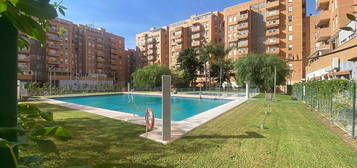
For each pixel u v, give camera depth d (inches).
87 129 256.7
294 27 1705.2
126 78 3038.9
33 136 32.4
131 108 706.2
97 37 2561.5
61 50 2101.4
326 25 986.7
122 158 163.3
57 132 33.7
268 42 1819.6
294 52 1695.4
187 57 1764.3
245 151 182.5
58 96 936.3
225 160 162.6
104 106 760.3
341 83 292.0
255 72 1075.9
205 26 2234.3
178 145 197.6
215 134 240.2
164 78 216.7
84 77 2175.2
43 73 1921.8
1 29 27.1
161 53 2586.1
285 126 284.8
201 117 350.0
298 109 465.4
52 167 142.5
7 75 27.6
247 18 1892.2
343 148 192.9
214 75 1830.7
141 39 2876.5
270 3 1812.3
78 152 173.6
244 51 1919.3
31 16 24.8
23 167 27.6
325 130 262.8
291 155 174.1
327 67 700.7
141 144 199.0
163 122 214.2
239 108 478.3
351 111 255.4
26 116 46.8
